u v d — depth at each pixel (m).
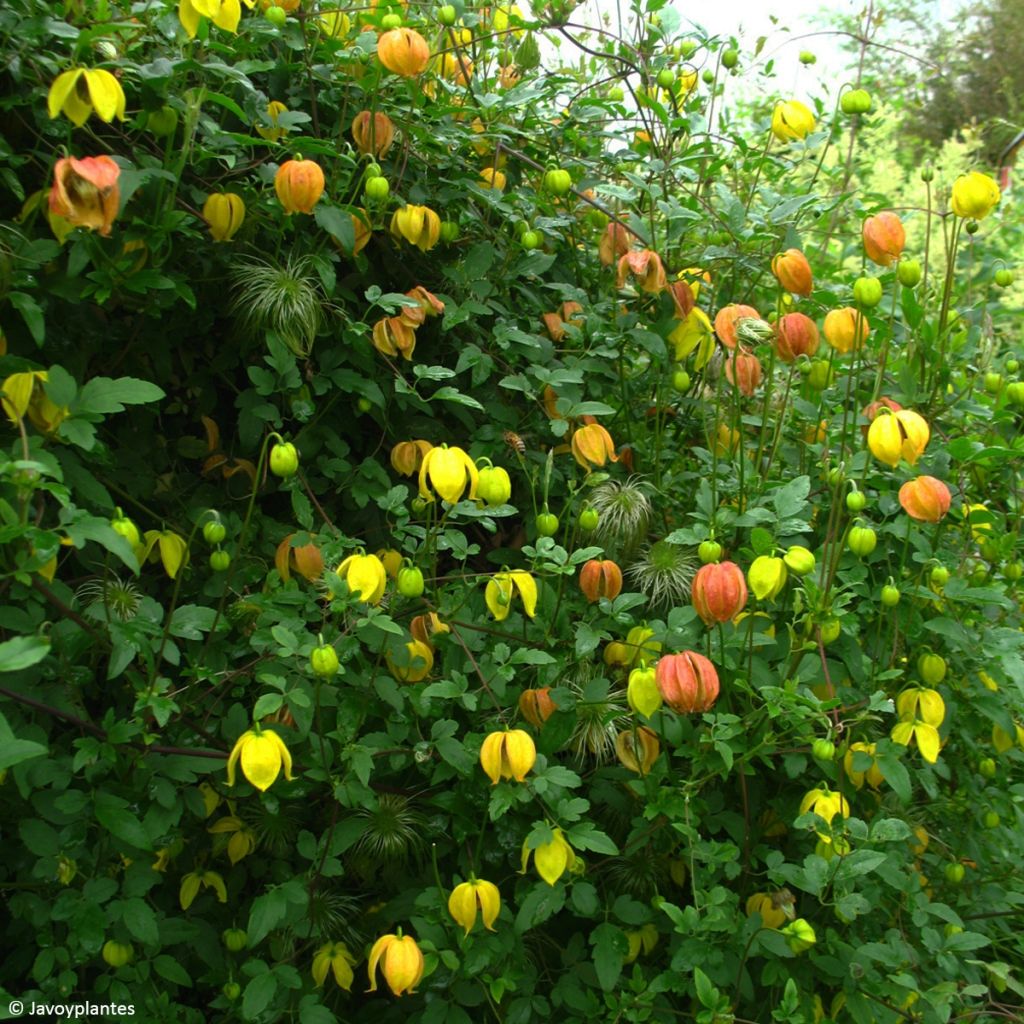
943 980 2.12
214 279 2.27
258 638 1.95
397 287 2.67
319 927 2.05
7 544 1.66
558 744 2.04
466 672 2.14
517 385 2.41
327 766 1.93
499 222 2.87
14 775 1.71
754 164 3.06
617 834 2.24
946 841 2.53
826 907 2.15
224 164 2.28
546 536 2.17
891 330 2.44
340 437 2.53
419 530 2.14
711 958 1.89
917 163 7.64
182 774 1.85
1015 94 10.29
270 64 2.14
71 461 1.85
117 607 1.97
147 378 2.36
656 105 2.62
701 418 2.94
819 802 1.96
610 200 2.96
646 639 2.16
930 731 2.05
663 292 2.72
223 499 2.43
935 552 2.35
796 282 2.35
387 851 2.10
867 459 2.18
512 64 3.18
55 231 1.88
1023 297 3.89
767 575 1.95
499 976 1.99
